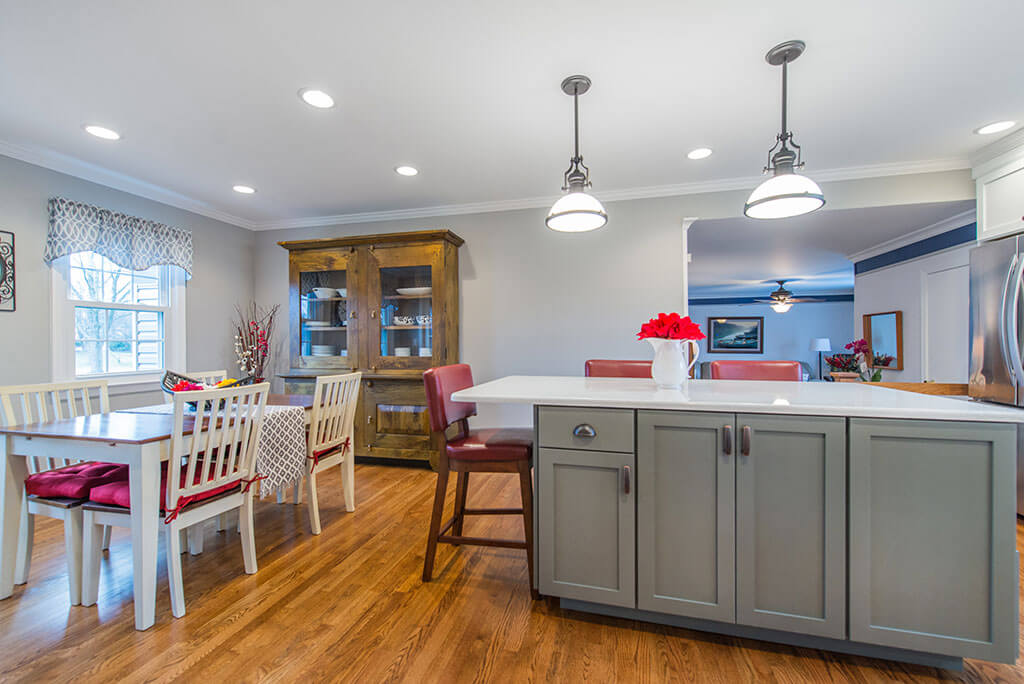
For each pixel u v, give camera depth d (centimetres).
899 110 229
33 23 159
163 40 170
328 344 388
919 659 138
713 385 196
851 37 172
